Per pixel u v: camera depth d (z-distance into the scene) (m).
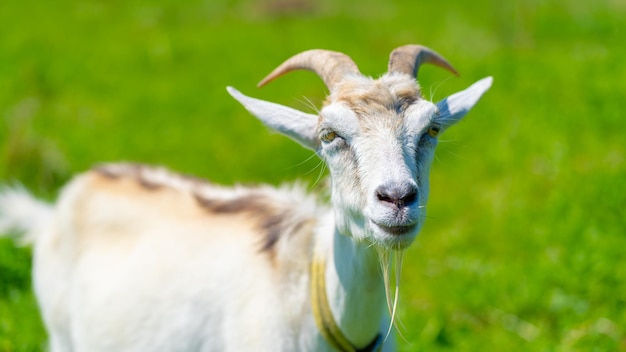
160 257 11.02
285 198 10.85
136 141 23.59
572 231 16.55
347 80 8.95
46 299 12.57
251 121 24.48
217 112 25.52
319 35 33.38
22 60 31.73
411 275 16.20
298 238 9.95
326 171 19.92
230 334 10.16
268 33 33.91
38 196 19.73
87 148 23.11
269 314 9.80
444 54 28.83
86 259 11.92
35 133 22.62
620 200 17.39
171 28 36.00
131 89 28.11
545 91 23.25
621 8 32.75
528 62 25.83
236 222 10.79
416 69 9.45
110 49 32.53
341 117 8.52
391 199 7.93
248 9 39.00
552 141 20.34
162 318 10.73
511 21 30.92
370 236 8.38
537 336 14.01
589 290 14.85
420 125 8.52
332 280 9.41
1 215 13.46
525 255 16.39
